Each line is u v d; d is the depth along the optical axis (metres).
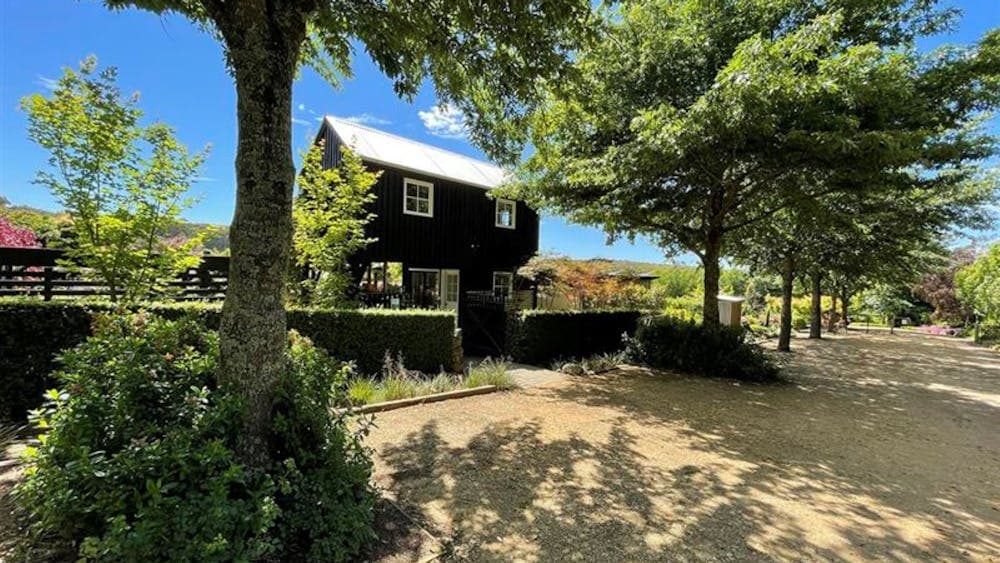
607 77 7.12
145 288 6.08
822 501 3.10
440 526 2.61
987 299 16.41
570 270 14.27
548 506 2.90
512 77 3.86
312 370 2.78
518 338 8.95
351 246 8.57
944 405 6.22
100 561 1.79
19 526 2.16
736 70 5.19
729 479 3.43
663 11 6.87
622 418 5.01
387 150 11.75
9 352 4.00
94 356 2.49
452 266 12.84
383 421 4.57
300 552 2.16
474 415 4.91
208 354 2.75
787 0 6.29
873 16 6.22
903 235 9.80
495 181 14.15
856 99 5.13
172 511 1.83
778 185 6.73
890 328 21.80
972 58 5.94
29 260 6.50
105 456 2.06
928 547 2.55
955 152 6.29
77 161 5.66
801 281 15.77
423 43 3.54
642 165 6.15
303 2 2.62
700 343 7.90
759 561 2.36
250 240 2.47
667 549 2.45
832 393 6.73
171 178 6.15
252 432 2.40
